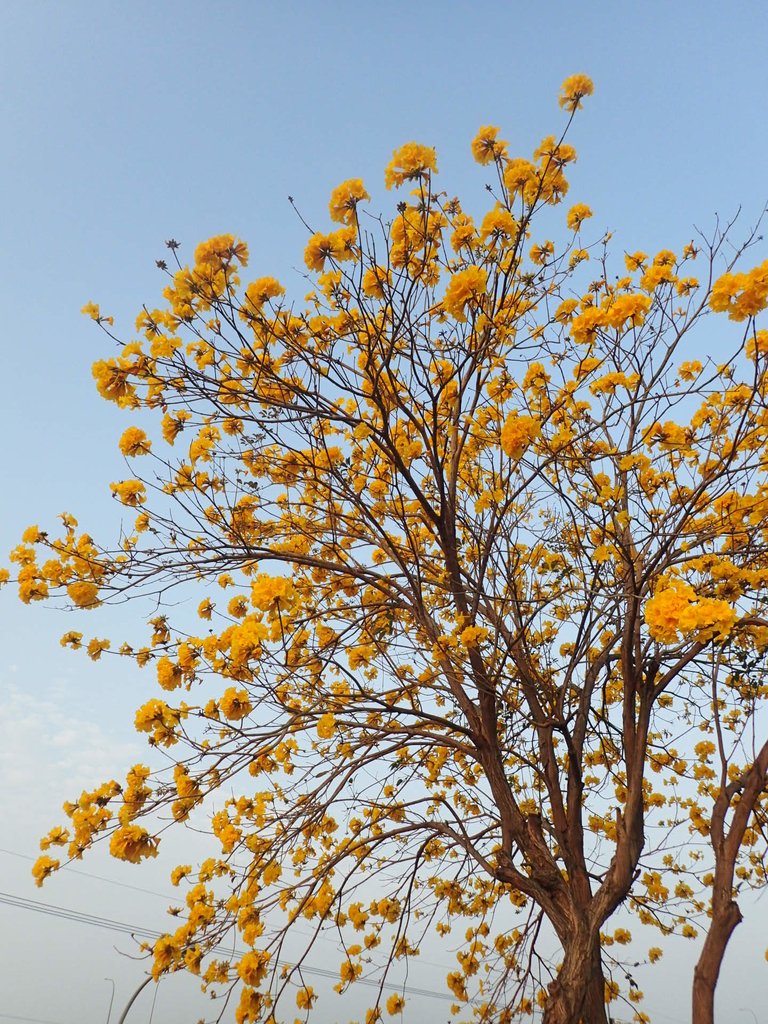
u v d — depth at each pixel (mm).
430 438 5520
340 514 5398
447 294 4023
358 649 5352
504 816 4742
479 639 4781
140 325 4578
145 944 4391
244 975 4094
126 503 4797
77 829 4070
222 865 4719
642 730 4605
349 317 4648
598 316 3934
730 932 3635
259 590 3564
